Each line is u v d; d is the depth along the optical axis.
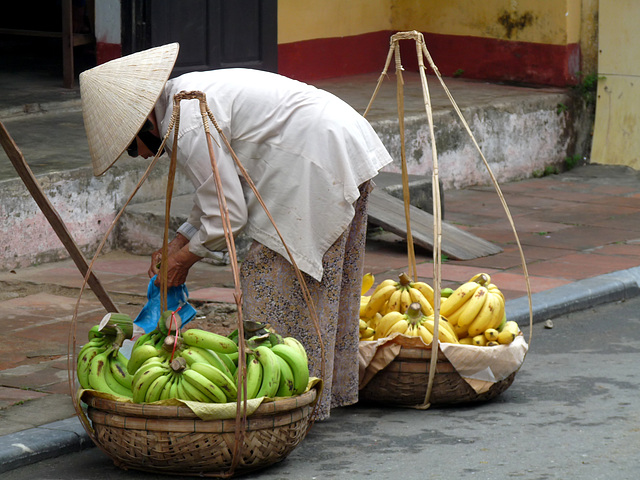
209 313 9.22
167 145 6.21
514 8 18.50
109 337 6.04
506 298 9.84
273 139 6.25
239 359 5.39
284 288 6.36
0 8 20.06
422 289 7.44
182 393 5.53
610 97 17.73
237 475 5.80
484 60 19.02
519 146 16.78
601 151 17.95
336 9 19.06
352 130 6.32
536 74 18.44
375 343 6.87
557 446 6.28
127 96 6.02
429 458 6.09
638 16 17.27
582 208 14.58
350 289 6.68
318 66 18.89
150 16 14.55
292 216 6.27
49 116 14.02
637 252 11.92
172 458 5.57
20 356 7.87
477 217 13.88
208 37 15.12
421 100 16.61
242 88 6.24
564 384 7.64
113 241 11.52
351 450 6.24
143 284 10.21
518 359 7.02
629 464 5.97
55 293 9.85
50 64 17.59
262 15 15.74
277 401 5.64
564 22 17.91
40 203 6.48
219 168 6.06
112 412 5.64
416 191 13.11
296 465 5.99
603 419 6.80
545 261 11.45
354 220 6.60
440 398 6.95
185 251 6.24
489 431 6.57
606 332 9.24
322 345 6.19
